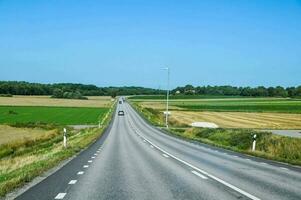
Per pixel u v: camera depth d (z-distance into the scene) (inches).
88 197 475.2
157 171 737.0
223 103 6909.5
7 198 465.4
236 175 690.2
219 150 1301.7
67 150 1181.1
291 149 1169.4
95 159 968.3
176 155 1093.8
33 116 4195.4
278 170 771.4
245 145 1515.7
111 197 475.8
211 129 2234.3
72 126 3189.0
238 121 3518.7
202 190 529.3
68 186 557.3
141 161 924.0
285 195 496.4
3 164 992.9
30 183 584.7
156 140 1822.1
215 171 744.3
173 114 4443.9
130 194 496.4
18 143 1838.1
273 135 1503.4
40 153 1322.6
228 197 478.6
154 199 464.1
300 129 2785.4
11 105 6117.1
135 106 6358.3
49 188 539.8
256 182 608.4
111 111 5319.9
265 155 1066.1
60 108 5713.6
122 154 1115.3
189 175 684.1
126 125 3319.4
